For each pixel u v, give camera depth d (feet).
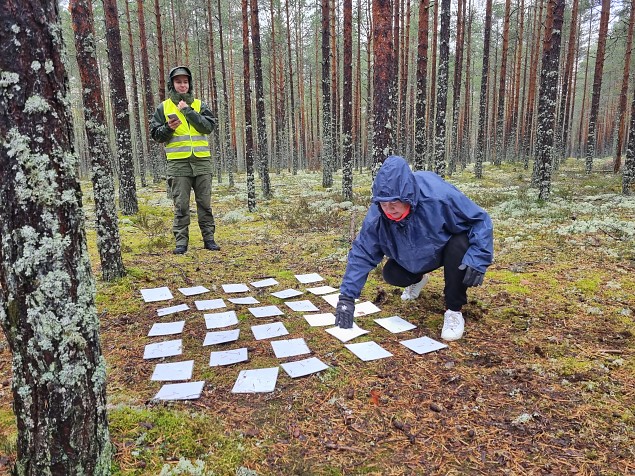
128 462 6.47
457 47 63.05
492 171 72.64
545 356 10.11
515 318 12.35
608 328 11.51
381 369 9.68
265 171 44.11
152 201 42.57
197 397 8.53
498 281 15.55
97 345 5.78
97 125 14.97
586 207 30.89
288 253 20.92
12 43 4.59
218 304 13.94
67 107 5.14
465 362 9.99
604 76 133.49
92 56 14.35
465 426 7.67
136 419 7.52
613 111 137.18
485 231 10.49
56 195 5.02
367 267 10.58
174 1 80.28
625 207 30.53
